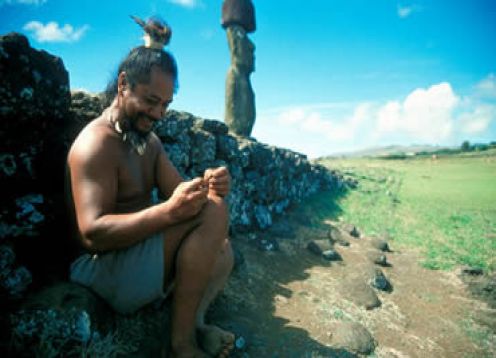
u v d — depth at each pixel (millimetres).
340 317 2830
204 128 4195
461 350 2658
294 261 4023
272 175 5746
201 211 1643
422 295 3656
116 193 1721
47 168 1979
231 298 2734
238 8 8875
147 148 1970
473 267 4461
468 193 11648
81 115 2328
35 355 1432
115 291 1720
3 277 1565
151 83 1604
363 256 4707
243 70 8992
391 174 17828
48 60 1947
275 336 2367
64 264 1954
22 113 1727
